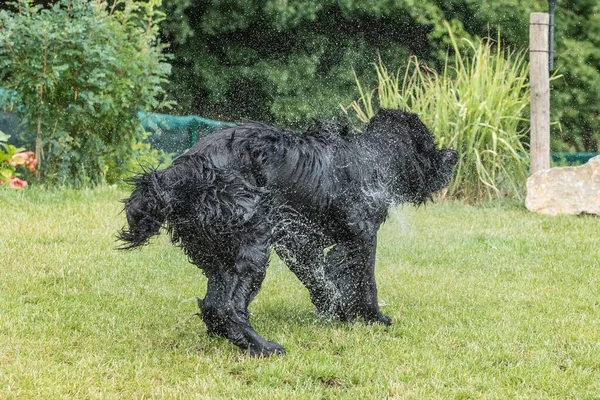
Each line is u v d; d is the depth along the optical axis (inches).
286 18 880.9
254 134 282.4
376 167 308.0
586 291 375.2
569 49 893.8
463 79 675.4
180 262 411.2
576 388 260.5
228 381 257.6
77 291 356.5
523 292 374.0
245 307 275.1
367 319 319.6
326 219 297.3
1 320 307.7
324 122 308.3
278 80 898.7
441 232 501.7
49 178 558.9
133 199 264.4
